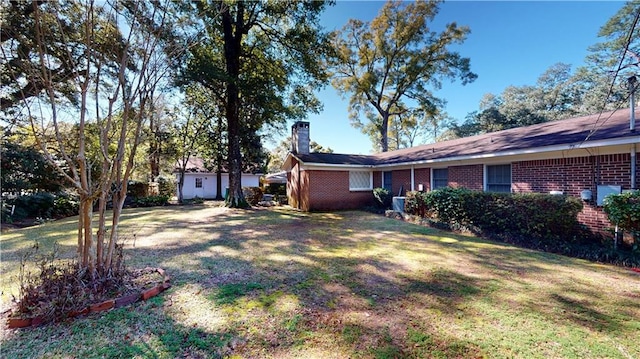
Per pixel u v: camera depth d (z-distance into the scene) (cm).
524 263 496
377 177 1465
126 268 430
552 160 725
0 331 273
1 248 618
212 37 1367
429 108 2575
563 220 600
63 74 413
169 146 2069
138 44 388
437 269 464
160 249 599
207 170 2650
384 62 2588
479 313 311
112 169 367
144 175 2247
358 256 545
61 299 295
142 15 385
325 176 1375
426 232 795
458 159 945
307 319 300
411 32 2352
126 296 335
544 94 2762
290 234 768
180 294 363
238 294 364
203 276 431
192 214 1237
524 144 778
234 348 250
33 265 483
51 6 341
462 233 777
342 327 283
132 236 739
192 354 241
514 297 352
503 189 860
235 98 1454
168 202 1934
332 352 243
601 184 627
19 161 1177
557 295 357
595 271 451
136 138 388
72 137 613
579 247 558
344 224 941
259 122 1633
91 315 304
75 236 750
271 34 1411
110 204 1471
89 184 351
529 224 654
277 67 1452
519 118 2661
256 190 2030
